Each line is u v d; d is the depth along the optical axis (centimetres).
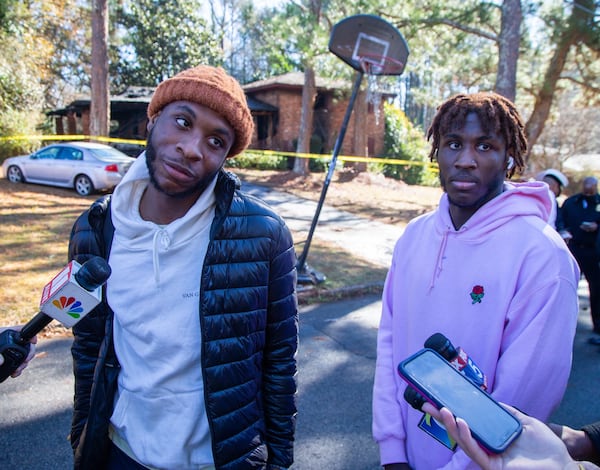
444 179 151
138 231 141
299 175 1878
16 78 1853
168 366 140
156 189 139
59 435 294
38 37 2084
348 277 654
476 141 143
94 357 152
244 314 145
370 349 447
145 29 3005
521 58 1534
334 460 288
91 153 1194
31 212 930
